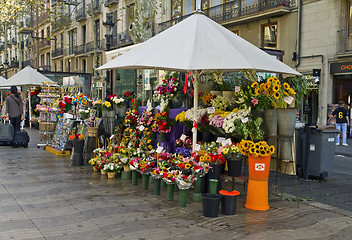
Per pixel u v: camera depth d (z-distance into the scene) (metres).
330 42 17.88
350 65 16.95
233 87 7.12
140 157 7.23
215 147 6.03
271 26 20.83
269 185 7.09
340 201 6.04
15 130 12.46
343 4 17.47
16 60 57.69
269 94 5.65
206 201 4.94
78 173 7.81
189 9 25.06
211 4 23.89
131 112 8.23
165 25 26.73
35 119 14.18
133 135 7.95
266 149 5.20
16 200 5.69
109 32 34.38
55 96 12.07
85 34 39.72
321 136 7.43
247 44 6.00
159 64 5.11
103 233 4.33
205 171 5.56
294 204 5.71
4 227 4.50
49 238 4.15
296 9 19.36
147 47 5.79
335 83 18.11
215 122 6.05
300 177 7.94
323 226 4.72
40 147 12.20
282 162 6.00
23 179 7.16
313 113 18.83
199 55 5.07
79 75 20.56
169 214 5.06
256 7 20.73
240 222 4.79
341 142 15.61
